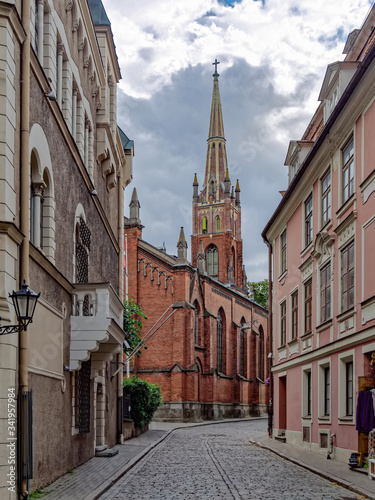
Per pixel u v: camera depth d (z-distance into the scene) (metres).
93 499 11.15
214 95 100.50
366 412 17.08
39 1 13.31
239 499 11.71
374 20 21.89
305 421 24.72
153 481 14.44
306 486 13.80
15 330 9.37
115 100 24.62
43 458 12.43
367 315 17.47
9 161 10.06
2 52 9.98
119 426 26.11
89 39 18.72
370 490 12.62
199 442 29.48
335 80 22.28
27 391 10.55
